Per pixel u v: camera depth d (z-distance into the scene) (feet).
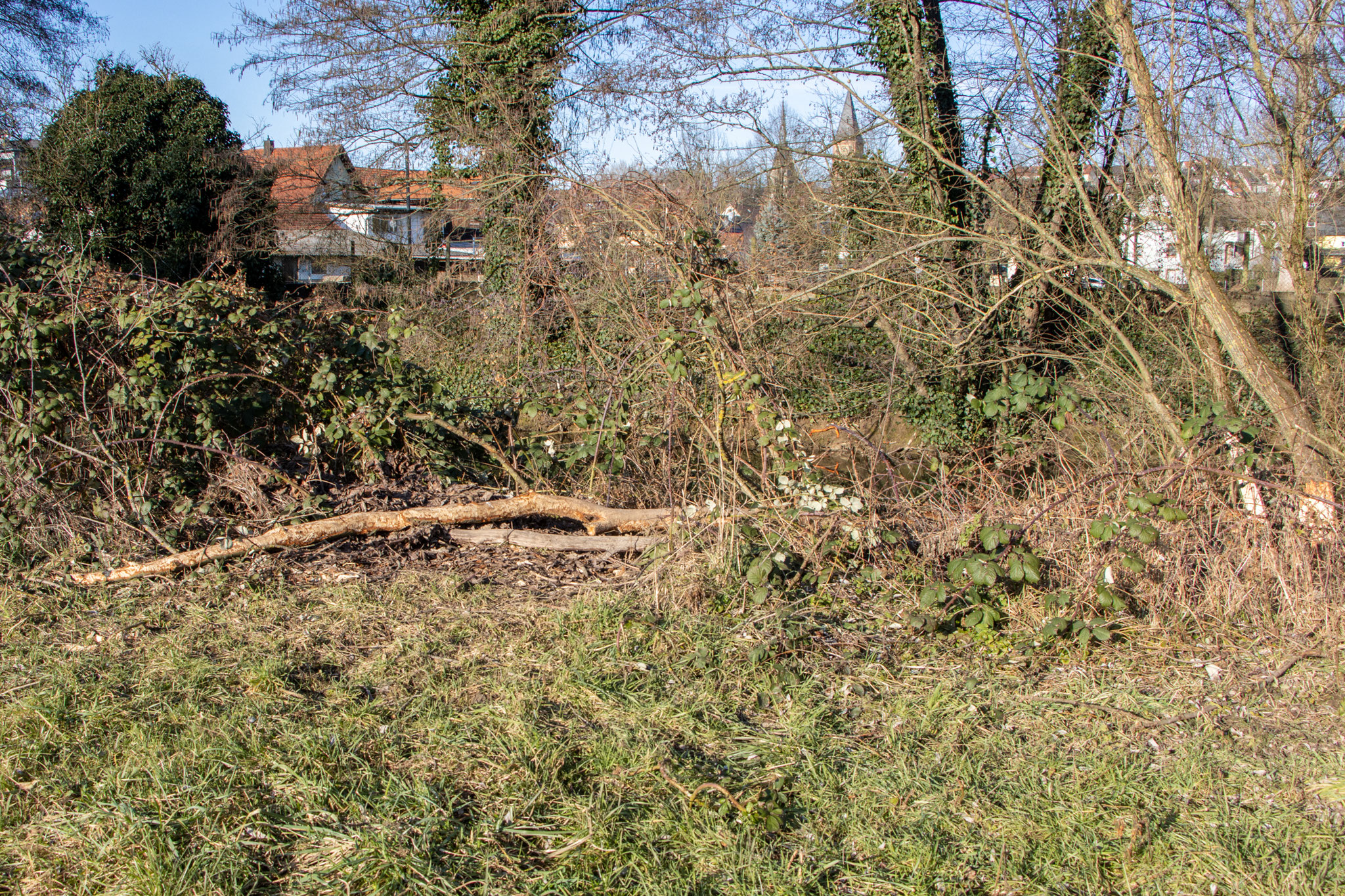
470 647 13.73
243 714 11.39
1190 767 10.78
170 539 16.96
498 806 9.69
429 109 57.41
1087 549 15.70
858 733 11.68
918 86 33.60
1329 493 15.83
